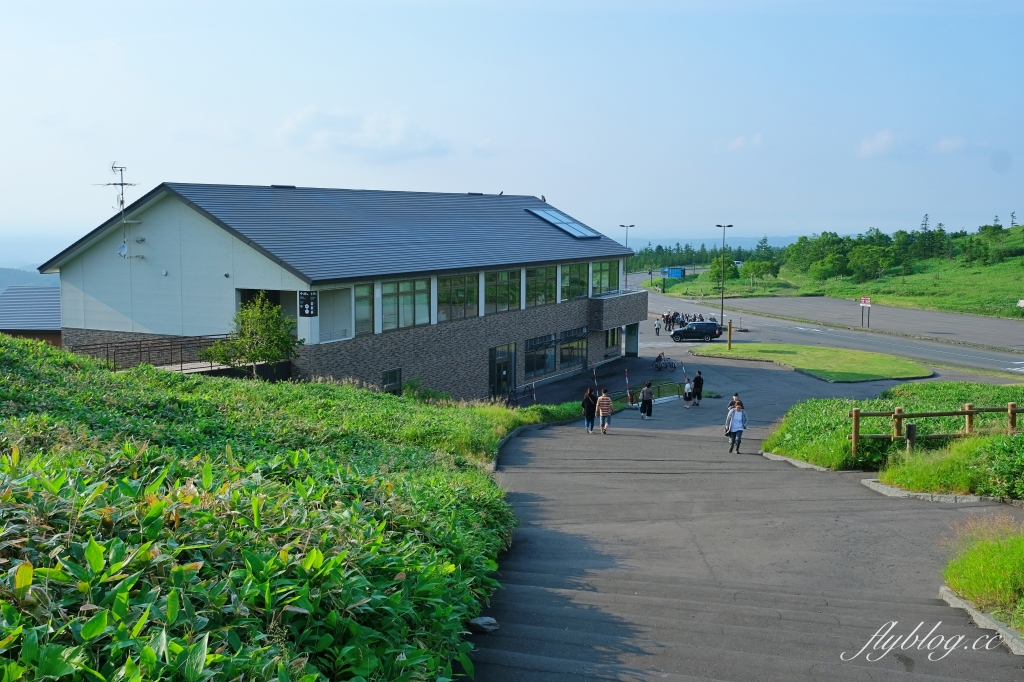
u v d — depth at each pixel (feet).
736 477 63.21
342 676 16.72
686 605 28.68
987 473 52.44
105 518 18.95
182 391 67.15
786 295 337.52
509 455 75.56
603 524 46.68
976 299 281.33
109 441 39.06
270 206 111.75
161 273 103.04
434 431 70.59
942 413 65.26
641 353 185.16
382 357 107.86
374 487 30.73
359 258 105.91
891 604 30.14
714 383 142.41
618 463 71.10
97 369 67.56
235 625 15.69
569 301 154.81
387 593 19.99
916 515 47.29
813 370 152.76
